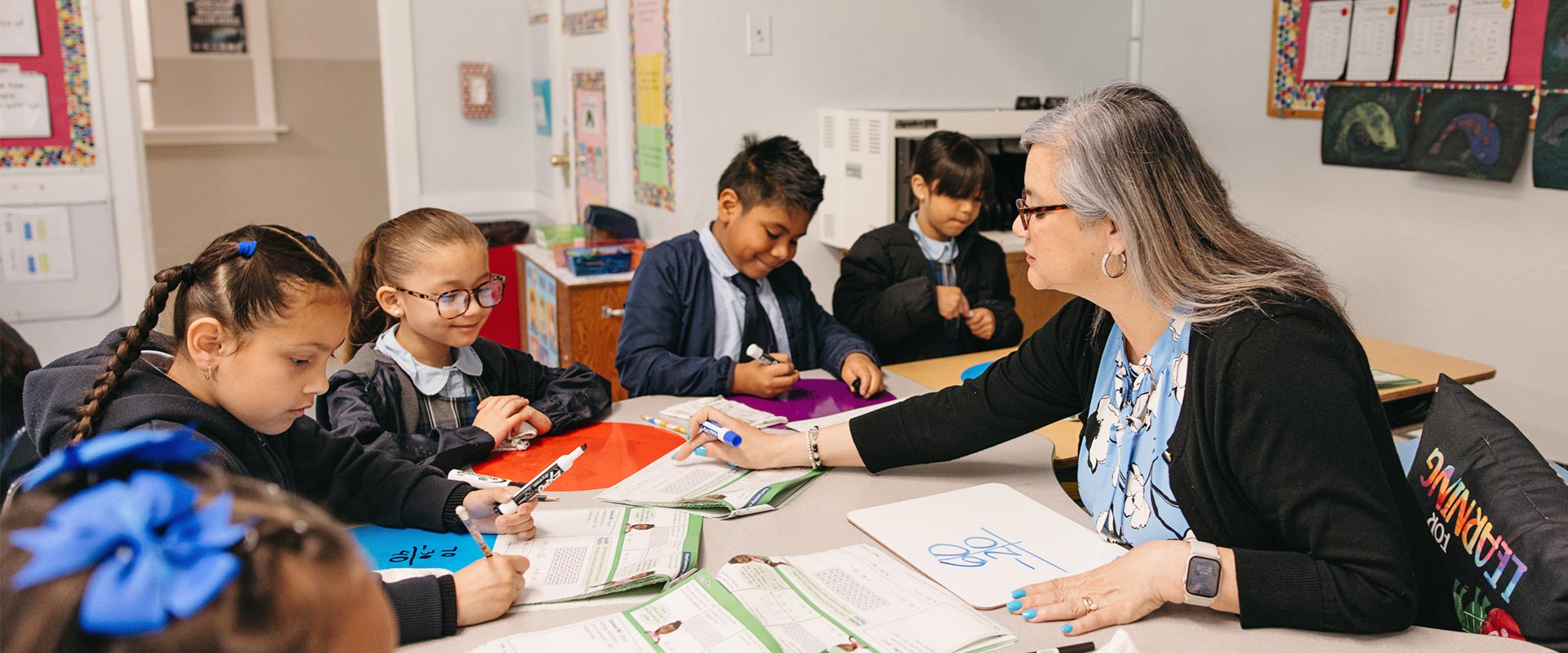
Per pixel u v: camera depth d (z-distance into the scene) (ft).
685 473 5.35
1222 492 4.05
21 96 10.16
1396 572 3.68
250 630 1.51
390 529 4.66
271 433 4.14
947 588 4.09
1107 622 3.80
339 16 18.85
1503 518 4.28
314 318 3.90
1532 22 9.07
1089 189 4.07
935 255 9.25
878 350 8.98
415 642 3.64
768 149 7.14
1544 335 9.43
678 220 11.39
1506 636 4.09
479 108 15.34
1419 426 8.43
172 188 18.15
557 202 15.14
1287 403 3.80
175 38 17.75
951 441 5.23
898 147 10.83
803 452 5.36
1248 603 3.74
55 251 10.59
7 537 1.54
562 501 4.98
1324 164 11.22
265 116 18.53
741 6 11.10
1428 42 9.96
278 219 19.04
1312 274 4.16
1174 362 4.20
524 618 3.82
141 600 1.44
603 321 10.80
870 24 11.78
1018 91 12.81
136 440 1.75
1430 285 10.38
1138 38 13.32
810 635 3.65
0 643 1.44
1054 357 5.08
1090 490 4.75
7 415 4.91
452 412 5.91
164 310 4.23
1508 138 9.34
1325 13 10.92
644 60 11.68
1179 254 4.08
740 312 7.47
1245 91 12.05
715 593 3.90
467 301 5.65
